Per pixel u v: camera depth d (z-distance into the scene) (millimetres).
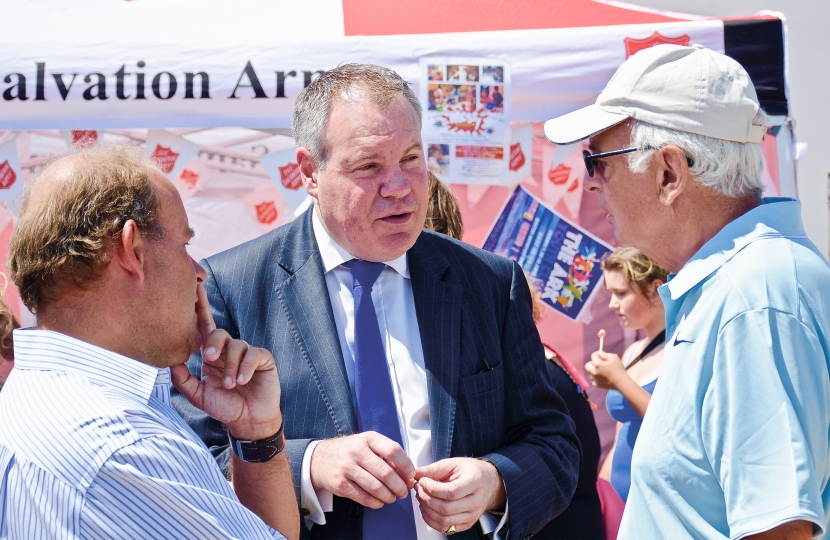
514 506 1726
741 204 1516
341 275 1910
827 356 1352
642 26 2877
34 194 1285
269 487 1554
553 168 2988
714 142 1478
